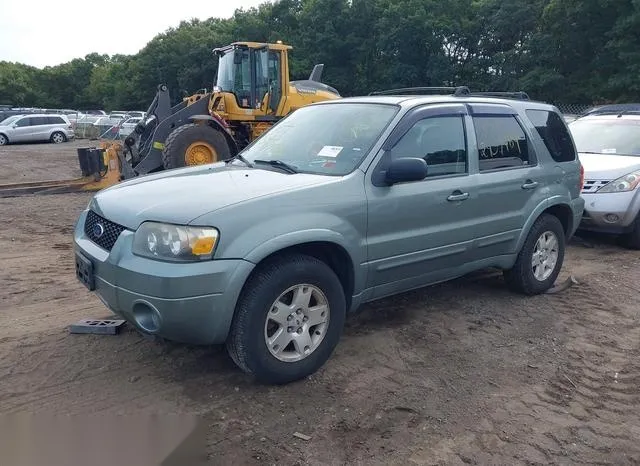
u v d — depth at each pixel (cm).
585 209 798
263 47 1345
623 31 2975
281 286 376
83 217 429
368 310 536
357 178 421
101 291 381
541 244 581
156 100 1302
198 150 1178
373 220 423
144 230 358
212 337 359
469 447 337
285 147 489
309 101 1437
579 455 334
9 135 3331
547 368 438
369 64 4581
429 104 484
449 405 381
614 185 785
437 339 480
